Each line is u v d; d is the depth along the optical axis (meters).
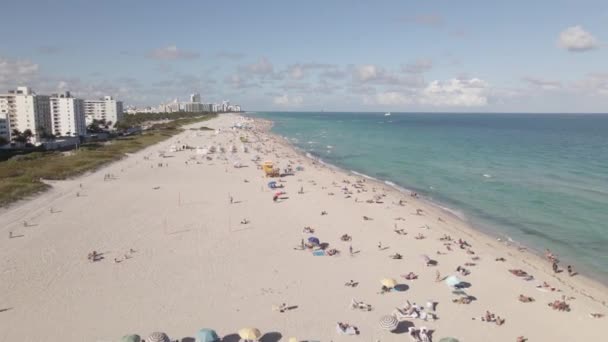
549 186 66.31
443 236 42.44
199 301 28.23
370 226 45.19
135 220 46.06
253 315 26.61
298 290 30.11
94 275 31.97
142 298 28.52
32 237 39.94
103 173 72.88
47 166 73.69
